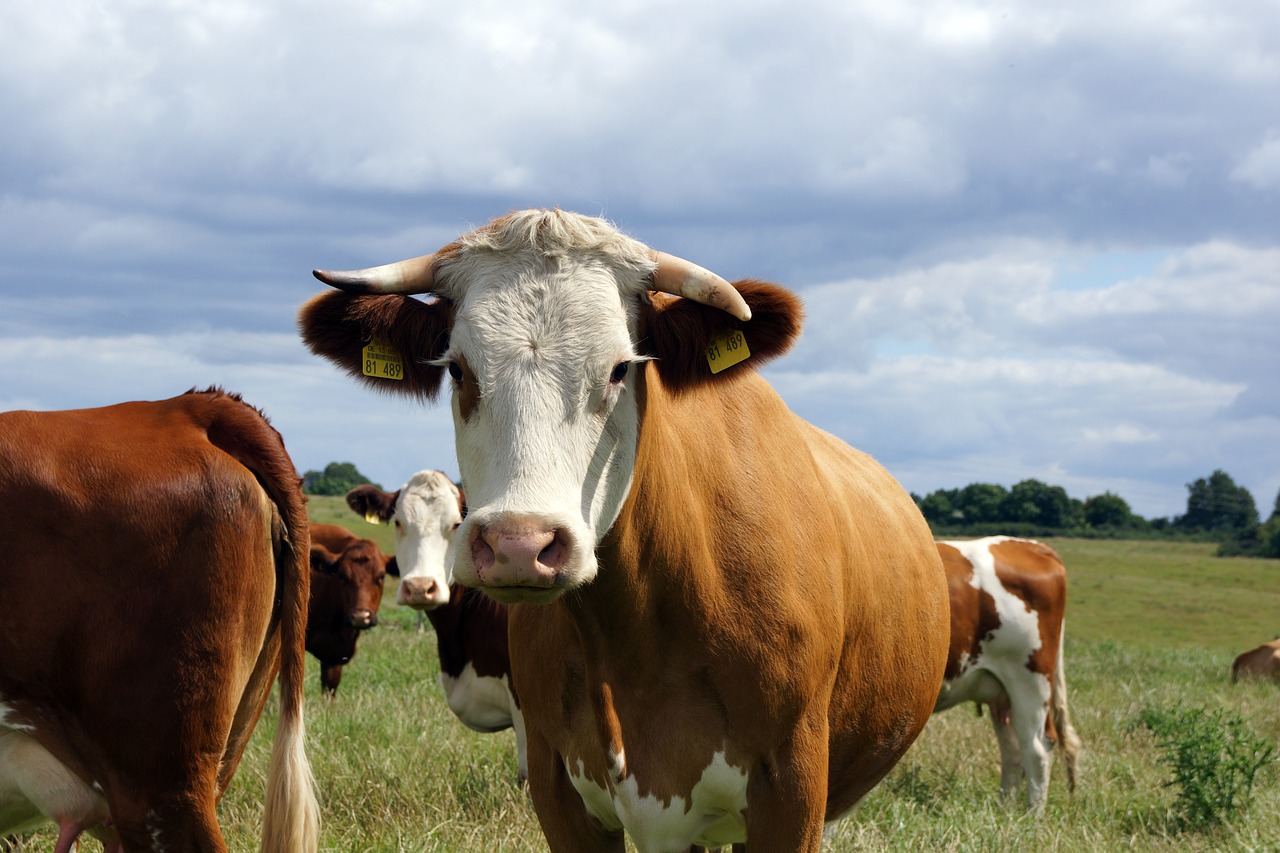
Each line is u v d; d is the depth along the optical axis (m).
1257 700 13.84
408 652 15.71
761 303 3.64
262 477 4.10
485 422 3.32
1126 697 13.12
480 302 3.44
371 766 7.93
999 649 9.08
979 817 7.09
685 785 3.90
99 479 3.75
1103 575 56.03
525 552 3.03
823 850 6.13
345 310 3.65
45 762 3.75
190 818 3.77
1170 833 7.08
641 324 3.62
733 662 3.85
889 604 4.86
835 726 4.50
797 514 4.18
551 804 4.20
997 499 113.12
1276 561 70.94
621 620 3.73
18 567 3.65
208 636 3.80
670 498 3.70
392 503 11.38
